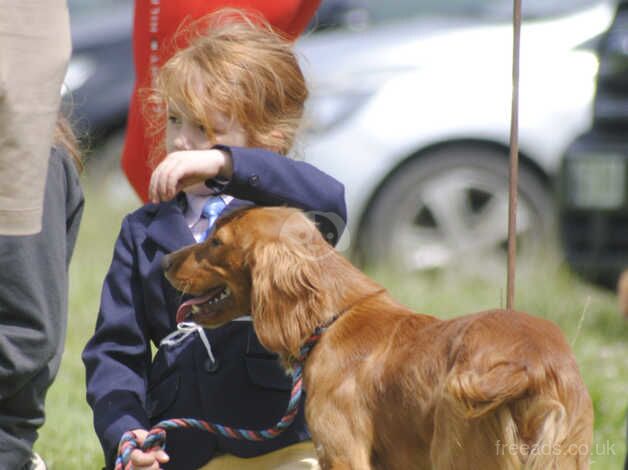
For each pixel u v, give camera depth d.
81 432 8.80
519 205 14.67
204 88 6.30
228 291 6.10
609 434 8.71
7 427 6.03
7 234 5.25
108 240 16.27
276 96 6.48
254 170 6.00
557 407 5.18
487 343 5.36
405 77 14.86
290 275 5.81
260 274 5.83
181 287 6.10
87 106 19.77
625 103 12.65
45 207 5.86
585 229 12.80
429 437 5.54
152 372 6.54
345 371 5.79
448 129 14.55
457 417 5.30
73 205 6.33
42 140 5.25
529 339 5.36
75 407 9.39
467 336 5.45
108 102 19.86
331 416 5.77
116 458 6.18
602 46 13.05
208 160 5.93
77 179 6.41
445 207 14.59
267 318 5.83
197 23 7.32
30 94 5.18
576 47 14.99
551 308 11.96
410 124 14.55
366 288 6.05
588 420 5.37
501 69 14.85
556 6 15.87
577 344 10.86
